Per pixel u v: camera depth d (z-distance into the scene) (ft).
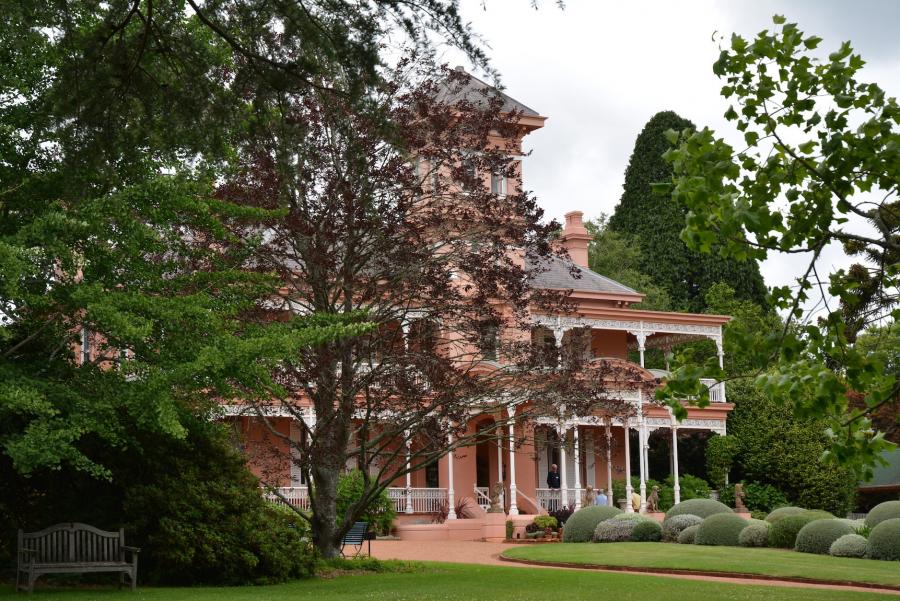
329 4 38.09
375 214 62.23
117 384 48.47
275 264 65.05
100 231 47.29
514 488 111.65
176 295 52.13
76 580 53.26
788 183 30.81
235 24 39.14
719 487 133.28
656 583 57.88
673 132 29.55
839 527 86.79
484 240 65.92
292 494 104.63
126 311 47.44
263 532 56.13
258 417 68.64
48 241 45.34
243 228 64.39
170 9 39.37
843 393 27.86
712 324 138.00
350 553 86.53
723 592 53.26
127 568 48.70
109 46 37.55
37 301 46.32
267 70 39.37
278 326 55.62
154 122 39.88
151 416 47.50
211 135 40.70
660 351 176.55
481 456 127.03
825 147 29.84
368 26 37.88
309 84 39.50
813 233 30.60
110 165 40.09
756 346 29.07
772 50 30.35
